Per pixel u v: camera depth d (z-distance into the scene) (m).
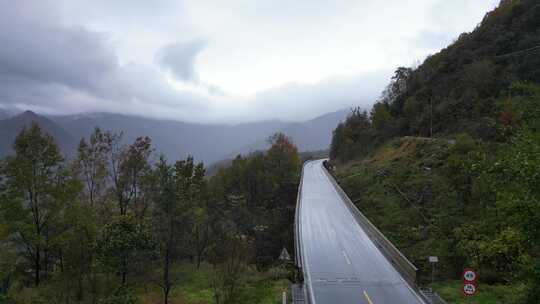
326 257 27.03
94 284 18.83
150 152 30.39
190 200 23.22
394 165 53.84
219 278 23.20
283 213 50.34
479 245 20.38
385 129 84.94
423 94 82.25
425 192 39.25
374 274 23.44
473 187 25.92
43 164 25.91
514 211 12.38
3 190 25.02
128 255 19.50
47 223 26.20
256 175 62.16
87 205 25.70
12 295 18.38
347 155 91.56
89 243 19.88
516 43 69.56
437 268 24.27
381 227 36.00
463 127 55.84
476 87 63.91
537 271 12.32
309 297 19.73
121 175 29.72
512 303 17.03
